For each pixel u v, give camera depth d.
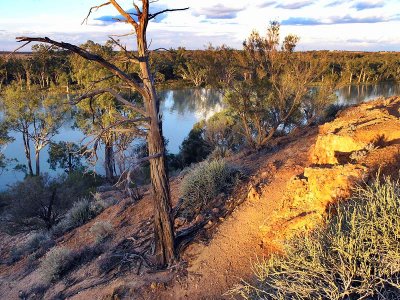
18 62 67.94
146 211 11.21
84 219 13.87
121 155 7.11
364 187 5.71
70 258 10.27
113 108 23.89
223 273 6.75
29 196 16.25
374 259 3.92
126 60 6.95
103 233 10.91
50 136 40.00
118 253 9.06
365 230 4.13
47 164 38.22
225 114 24.00
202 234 7.95
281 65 14.62
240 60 14.28
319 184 6.14
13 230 16.30
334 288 3.85
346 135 7.09
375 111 8.29
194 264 7.29
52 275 9.97
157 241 7.71
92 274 8.97
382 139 7.01
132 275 7.85
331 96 15.78
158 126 7.15
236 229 7.67
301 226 6.05
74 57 42.75
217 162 10.03
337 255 4.21
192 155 25.36
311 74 13.65
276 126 13.41
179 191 10.32
